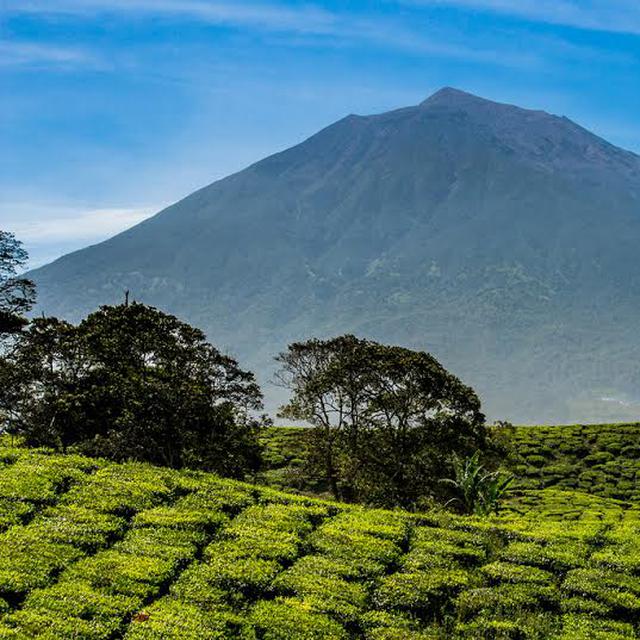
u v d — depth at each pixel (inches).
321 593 824.3
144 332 1520.7
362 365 1633.9
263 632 756.6
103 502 992.2
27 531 887.1
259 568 863.1
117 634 715.4
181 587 812.0
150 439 1429.6
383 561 919.7
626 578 912.3
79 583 788.0
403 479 1617.9
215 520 990.4
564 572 937.5
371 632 771.4
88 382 1521.9
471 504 1454.2
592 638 780.6
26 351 1508.4
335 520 1054.4
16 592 755.4
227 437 1558.8
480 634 791.1
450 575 895.7
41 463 1137.4
